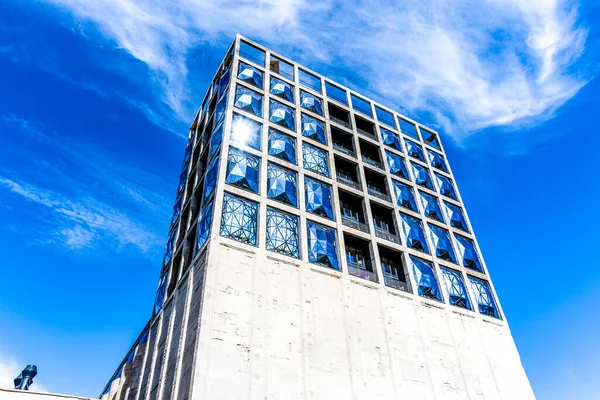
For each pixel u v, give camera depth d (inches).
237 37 1499.8
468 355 1122.7
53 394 773.3
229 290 872.3
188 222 1261.1
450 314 1185.4
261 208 1056.2
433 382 996.6
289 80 1507.1
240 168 1104.2
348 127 1549.0
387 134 1675.7
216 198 1011.3
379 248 1245.1
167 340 980.6
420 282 1199.6
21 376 1122.7
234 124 1205.1
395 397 913.5
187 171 1528.1
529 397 1140.5
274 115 1325.0
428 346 1063.0
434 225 1430.9
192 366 754.8
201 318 805.2
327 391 836.0
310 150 1316.4
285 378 806.5
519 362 1211.9
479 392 1059.3
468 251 1433.3
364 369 915.4
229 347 793.6
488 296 1334.9
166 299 1170.0
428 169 1660.9
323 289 997.8
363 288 1070.4
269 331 855.1
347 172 1433.3
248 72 1396.4
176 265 1248.8
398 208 1381.6
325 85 1636.3
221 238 946.1
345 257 1102.4
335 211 1199.6
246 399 745.6
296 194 1160.2
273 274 952.3
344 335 944.9
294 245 1041.5
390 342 1003.3
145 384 1055.0
